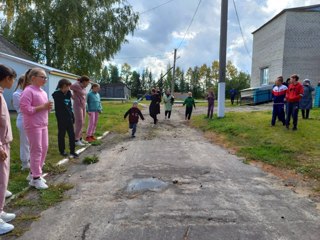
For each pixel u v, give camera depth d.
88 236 3.38
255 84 28.77
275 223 3.66
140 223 3.66
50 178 5.49
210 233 3.40
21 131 5.67
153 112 13.71
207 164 6.44
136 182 5.20
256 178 5.45
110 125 12.66
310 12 22.38
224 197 4.50
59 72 19.47
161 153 7.59
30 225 3.65
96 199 4.45
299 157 6.57
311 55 22.61
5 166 3.57
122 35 27.69
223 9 13.27
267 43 25.80
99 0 27.06
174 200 4.37
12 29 26.11
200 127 12.30
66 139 8.83
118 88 55.28
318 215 3.89
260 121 10.96
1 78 3.52
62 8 24.73
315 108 15.45
